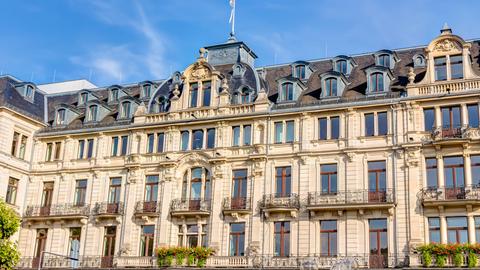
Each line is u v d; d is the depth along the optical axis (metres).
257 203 43.34
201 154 46.16
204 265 42.84
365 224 40.28
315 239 41.19
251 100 46.12
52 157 51.84
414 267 37.69
